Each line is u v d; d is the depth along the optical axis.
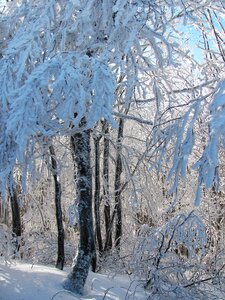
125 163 9.57
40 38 6.56
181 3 6.75
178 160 4.75
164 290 6.40
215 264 7.47
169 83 7.75
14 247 8.08
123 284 7.28
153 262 6.89
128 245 9.82
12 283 6.52
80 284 6.64
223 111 4.09
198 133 7.93
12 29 7.07
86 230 6.90
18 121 5.23
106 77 5.47
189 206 10.36
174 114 8.88
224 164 9.75
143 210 12.34
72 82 5.35
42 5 6.73
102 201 11.12
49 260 10.02
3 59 6.04
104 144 10.62
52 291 6.39
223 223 10.20
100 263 8.98
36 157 6.49
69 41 6.75
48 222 13.28
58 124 5.96
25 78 6.08
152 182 10.34
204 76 8.09
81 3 6.59
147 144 7.33
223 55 8.21
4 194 5.98
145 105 10.16
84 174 7.05
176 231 7.07
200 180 4.22
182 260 7.28
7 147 5.90
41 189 12.73
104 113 5.27
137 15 6.50
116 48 6.33
